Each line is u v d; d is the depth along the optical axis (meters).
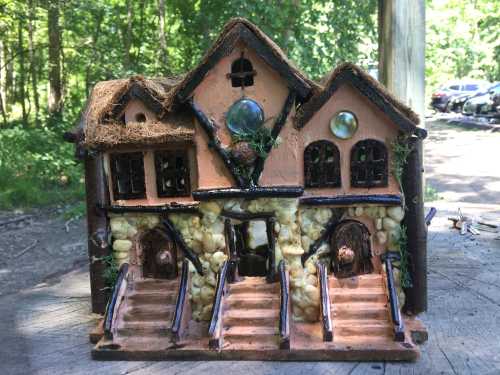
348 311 2.53
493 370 2.26
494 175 10.00
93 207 2.74
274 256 2.57
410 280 2.63
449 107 20.73
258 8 7.62
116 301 2.59
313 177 2.58
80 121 2.70
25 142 9.96
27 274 5.45
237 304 2.56
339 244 2.60
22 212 8.28
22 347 2.64
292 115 2.49
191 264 2.65
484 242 4.36
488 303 3.04
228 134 2.51
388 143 2.54
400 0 4.06
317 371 2.28
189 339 2.49
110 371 2.35
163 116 2.58
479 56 20.12
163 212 2.64
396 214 2.58
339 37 8.16
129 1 10.25
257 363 2.37
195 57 9.76
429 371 2.26
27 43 13.70
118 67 9.98
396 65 4.13
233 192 2.50
